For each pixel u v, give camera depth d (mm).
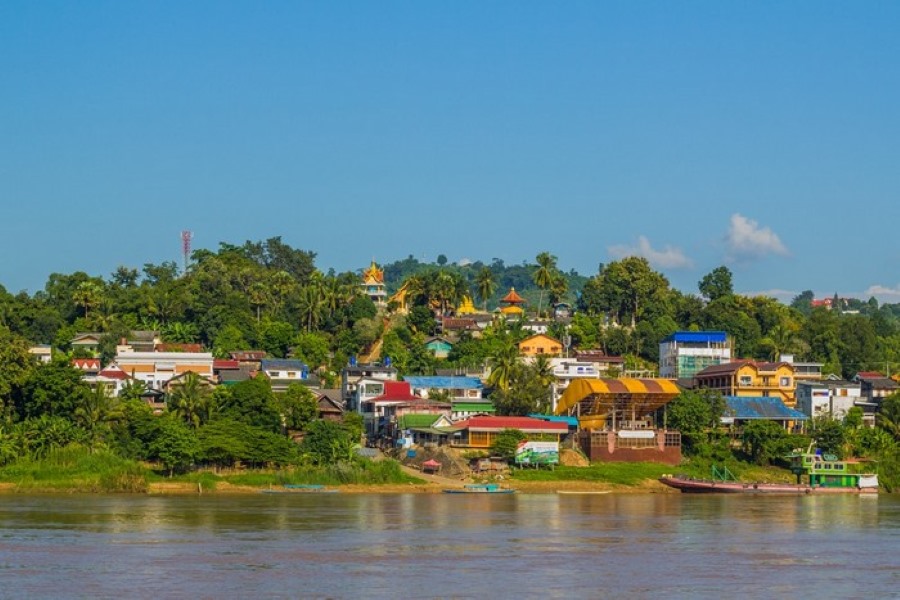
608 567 152500
